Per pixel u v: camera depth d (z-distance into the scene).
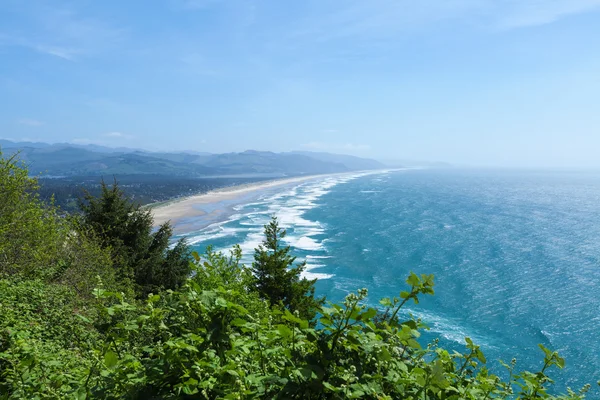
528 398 3.25
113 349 3.48
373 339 2.91
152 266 26.86
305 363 2.83
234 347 3.18
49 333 8.60
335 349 3.04
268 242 26.78
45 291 12.48
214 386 2.93
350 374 2.66
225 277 7.93
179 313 3.62
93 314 9.11
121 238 26.84
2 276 14.08
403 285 70.31
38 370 3.82
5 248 16.25
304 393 2.76
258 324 3.38
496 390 3.23
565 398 3.22
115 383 3.09
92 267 18.72
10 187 17.19
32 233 18.09
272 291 24.55
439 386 2.68
